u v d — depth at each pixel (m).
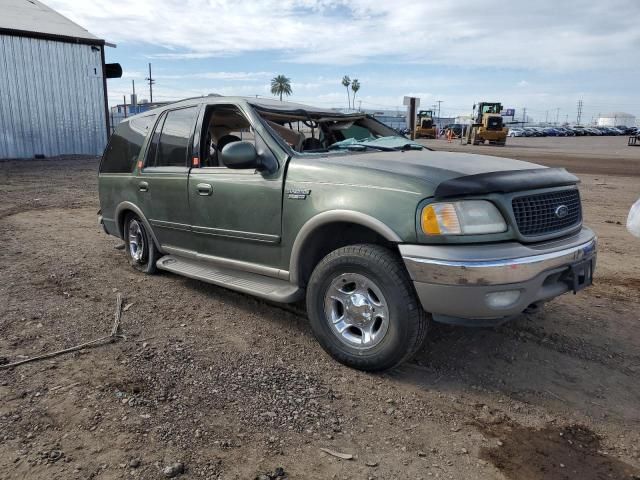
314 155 4.02
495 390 3.35
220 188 4.32
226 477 2.42
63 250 6.71
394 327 3.27
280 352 3.80
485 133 38.88
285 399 3.12
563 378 3.52
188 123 4.86
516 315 3.22
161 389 3.19
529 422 3.00
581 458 2.68
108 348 3.78
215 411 2.97
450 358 3.78
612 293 5.25
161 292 5.10
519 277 3.07
